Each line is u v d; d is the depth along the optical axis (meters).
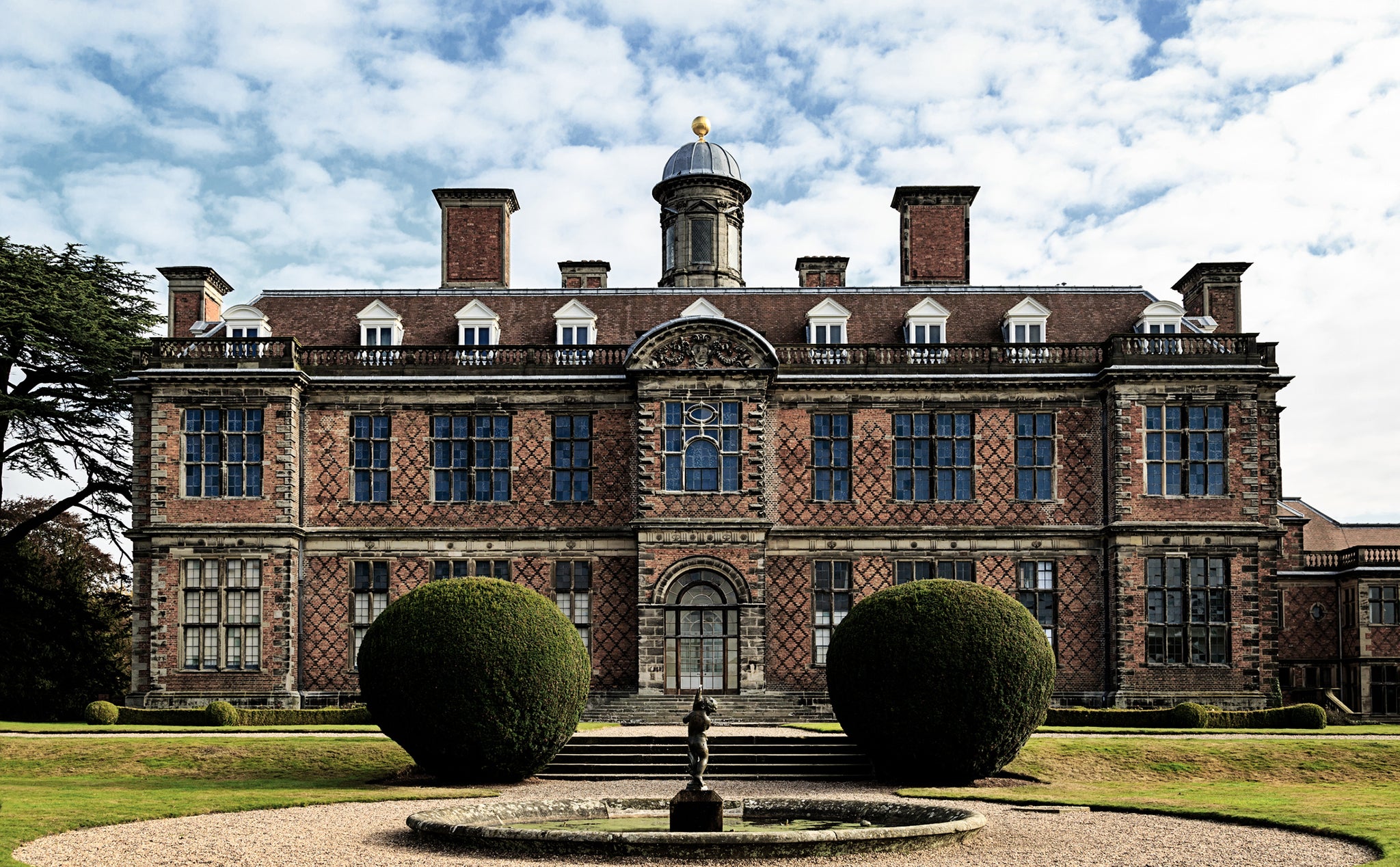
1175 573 48.34
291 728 39.94
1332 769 32.78
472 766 29.77
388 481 50.22
